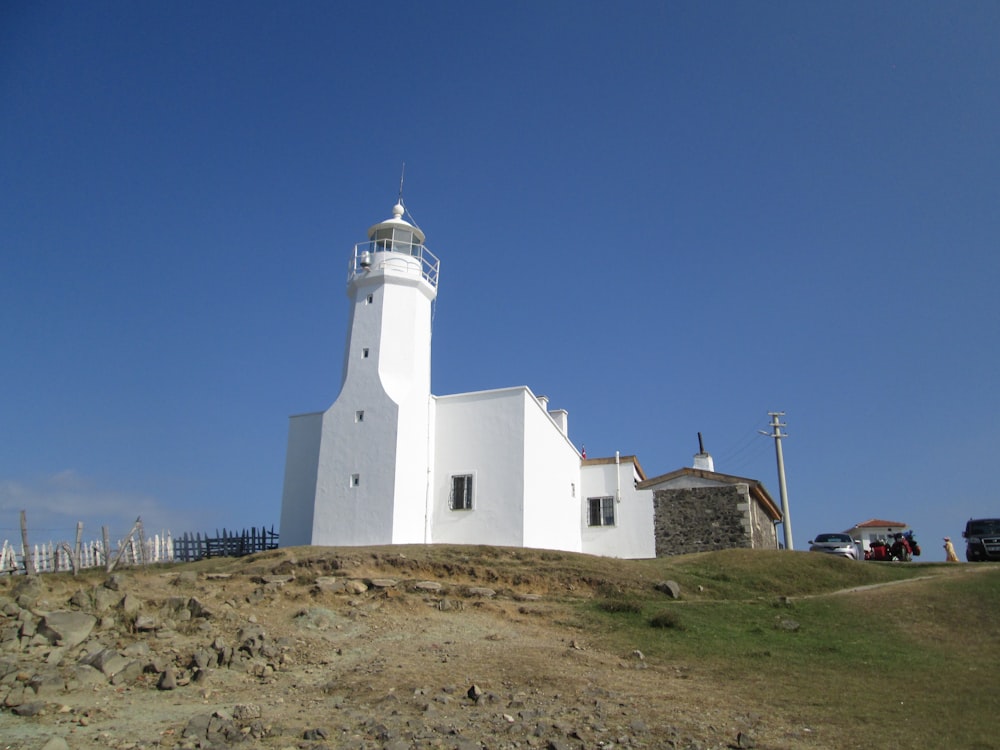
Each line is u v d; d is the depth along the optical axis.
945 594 19.12
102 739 9.32
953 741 9.70
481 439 27.89
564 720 10.25
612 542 32.81
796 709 11.23
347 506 26.12
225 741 9.32
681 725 10.23
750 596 20.47
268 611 15.76
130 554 25.50
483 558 21.50
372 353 27.83
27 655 12.02
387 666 12.80
